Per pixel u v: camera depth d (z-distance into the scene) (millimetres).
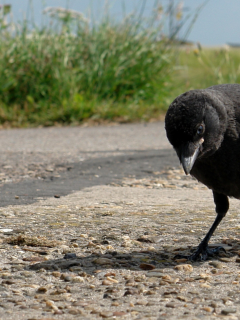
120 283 5227
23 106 22031
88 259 5980
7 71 22438
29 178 10867
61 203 8688
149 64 23375
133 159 12859
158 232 7027
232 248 6426
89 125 20438
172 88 24078
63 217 7762
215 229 6590
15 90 22344
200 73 26578
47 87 22031
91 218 7715
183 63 28375
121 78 22719
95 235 6859
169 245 6516
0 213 7988
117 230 7094
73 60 22891
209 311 4496
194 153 5414
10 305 4676
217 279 5332
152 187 10016
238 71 24562
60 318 4395
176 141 5516
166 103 22828
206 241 6266
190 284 5184
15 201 8836
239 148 5762
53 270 5609
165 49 24266
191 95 5543
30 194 9367
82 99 21422
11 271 5566
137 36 23891
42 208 8328
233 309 4512
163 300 4762
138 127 19578
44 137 17375
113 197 9125
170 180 10656
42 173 11344
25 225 7336
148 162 12500
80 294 4953
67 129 19453
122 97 22781
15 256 6059
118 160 12734
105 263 5809
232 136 5719
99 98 22156
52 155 13641
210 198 9047
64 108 21000
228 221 7555
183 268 5680
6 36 23969
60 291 4980
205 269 5734
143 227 7242
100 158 13023
